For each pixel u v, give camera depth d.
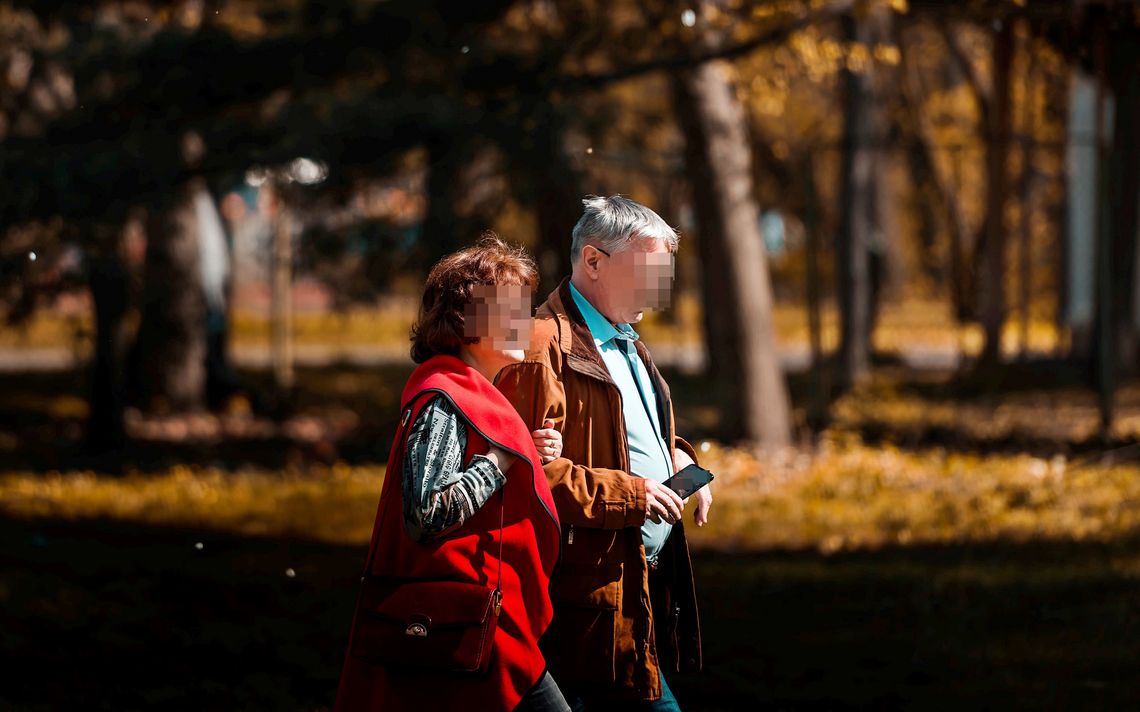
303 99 20.61
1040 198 49.91
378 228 20.42
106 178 19.30
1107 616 12.41
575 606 6.16
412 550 5.70
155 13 23.27
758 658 11.52
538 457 5.88
